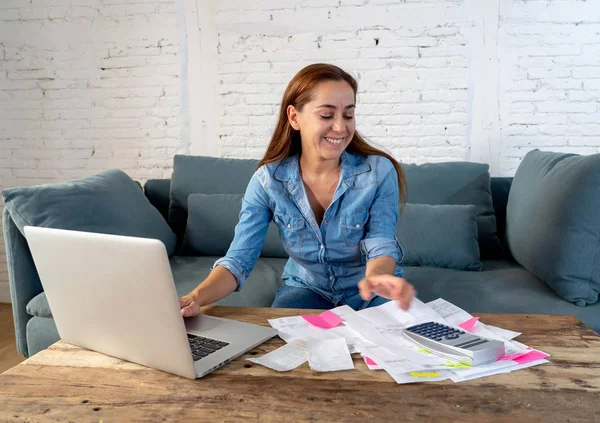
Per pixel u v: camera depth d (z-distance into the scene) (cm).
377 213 173
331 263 180
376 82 306
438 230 247
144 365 110
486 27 292
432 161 306
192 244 277
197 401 95
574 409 91
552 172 223
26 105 339
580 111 290
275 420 89
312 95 161
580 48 285
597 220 194
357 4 302
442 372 104
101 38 327
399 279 121
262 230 175
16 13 333
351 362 109
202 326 129
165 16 320
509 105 295
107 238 102
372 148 179
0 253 354
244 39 315
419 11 297
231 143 324
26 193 219
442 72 299
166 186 310
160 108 328
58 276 114
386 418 89
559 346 115
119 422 89
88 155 338
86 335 117
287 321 132
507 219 263
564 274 197
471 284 219
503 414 90
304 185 176
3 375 107
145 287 100
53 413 92
